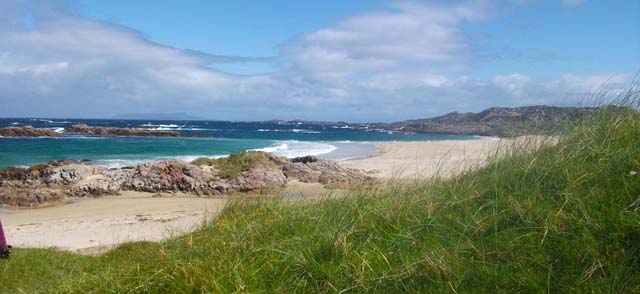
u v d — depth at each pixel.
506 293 3.58
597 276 3.56
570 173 4.95
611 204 4.21
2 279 7.48
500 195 5.02
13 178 23.62
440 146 42.66
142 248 8.00
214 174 24.62
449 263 3.99
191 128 116.31
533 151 5.95
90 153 40.88
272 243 4.88
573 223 4.13
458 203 5.12
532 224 4.29
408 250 4.39
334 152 43.41
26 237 12.72
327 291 4.03
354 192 6.16
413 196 5.51
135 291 4.50
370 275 4.08
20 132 62.22
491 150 6.64
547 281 3.56
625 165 4.76
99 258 8.35
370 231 4.86
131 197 20.47
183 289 4.32
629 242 3.78
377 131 123.75
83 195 20.62
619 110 5.92
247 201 7.60
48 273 7.87
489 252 4.07
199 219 14.38
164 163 23.89
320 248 4.59
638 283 3.44
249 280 4.26
